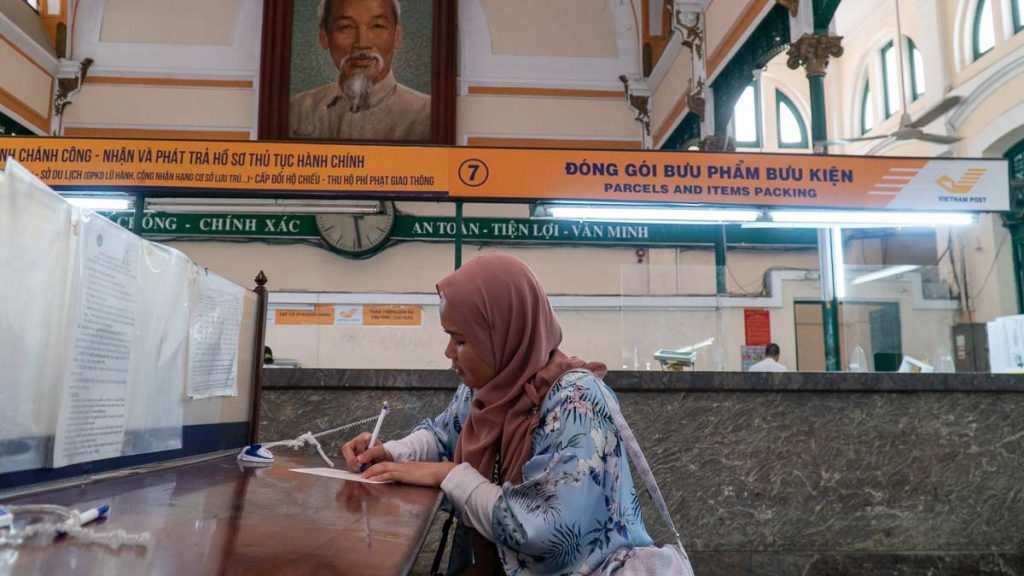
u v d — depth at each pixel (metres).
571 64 11.11
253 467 1.52
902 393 2.94
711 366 5.46
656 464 2.82
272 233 10.09
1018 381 2.94
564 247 10.32
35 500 0.96
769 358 5.34
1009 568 2.87
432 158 4.06
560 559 1.17
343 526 0.90
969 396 2.96
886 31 10.72
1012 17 8.03
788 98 12.20
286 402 2.77
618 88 11.09
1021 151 8.09
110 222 1.21
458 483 1.26
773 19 6.81
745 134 12.11
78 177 3.91
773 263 10.39
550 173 4.12
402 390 2.81
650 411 2.85
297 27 10.47
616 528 1.23
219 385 1.73
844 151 11.73
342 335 8.36
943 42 9.09
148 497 1.04
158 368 1.41
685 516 2.80
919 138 6.16
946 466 2.91
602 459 1.23
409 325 8.44
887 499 2.88
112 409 1.22
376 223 10.11
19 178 0.98
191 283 1.56
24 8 10.05
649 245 10.33
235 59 10.77
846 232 9.72
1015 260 8.05
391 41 10.55
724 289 5.62
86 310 1.13
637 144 10.97
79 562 0.63
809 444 2.88
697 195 4.22
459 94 10.91
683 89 9.30
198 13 10.87
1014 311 7.94
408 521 0.96
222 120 10.64
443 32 10.55
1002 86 8.12
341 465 1.70
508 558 1.20
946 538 2.87
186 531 0.81
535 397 1.34
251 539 0.78
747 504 2.83
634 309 5.51
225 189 3.95
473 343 1.41
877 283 5.45
